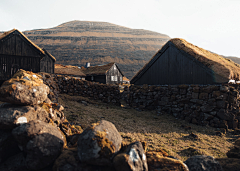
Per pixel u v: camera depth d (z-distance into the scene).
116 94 15.52
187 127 9.27
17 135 3.18
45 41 170.62
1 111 3.37
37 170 3.15
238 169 3.69
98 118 9.05
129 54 156.75
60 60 139.50
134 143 3.33
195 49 12.01
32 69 14.63
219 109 9.73
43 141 3.21
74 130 5.40
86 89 13.77
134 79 15.98
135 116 11.46
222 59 12.44
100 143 3.02
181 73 12.23
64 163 3.08
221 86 9.60
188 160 3.72
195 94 10.88
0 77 13.02
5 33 13.57
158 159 3.34
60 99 10.87
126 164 2.79
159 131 8.29
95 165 3.04
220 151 6.31
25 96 3.68
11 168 3.18
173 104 12.35
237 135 8.58
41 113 3.96
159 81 13.91
